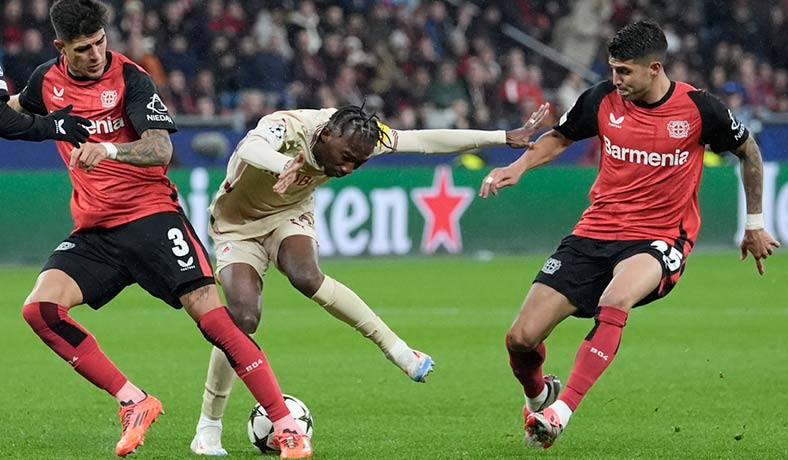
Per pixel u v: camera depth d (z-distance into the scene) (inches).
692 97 728.3
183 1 2330.2
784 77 2741.1
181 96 2213.3
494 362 1119.6
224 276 714.8
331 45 2385.6
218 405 712.4
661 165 731.4
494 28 2694.4
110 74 686.5
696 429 805.2
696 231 753.0
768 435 781.9
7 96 651.5
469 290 1678.2
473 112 2417.6
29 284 1722.4
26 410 878.4
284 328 1354.6
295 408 717.3
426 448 733.9
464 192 2126.0
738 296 1640.0
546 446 692.7
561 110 2529.5
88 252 695.7
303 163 641.0
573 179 2174.0
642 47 707.4
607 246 740.7
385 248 2074.3
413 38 2482.8
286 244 716.0
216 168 1990.7
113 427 810.2
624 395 948.0
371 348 1213.7
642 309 1517.0
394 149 708.7
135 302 1608.0
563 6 2760.8
